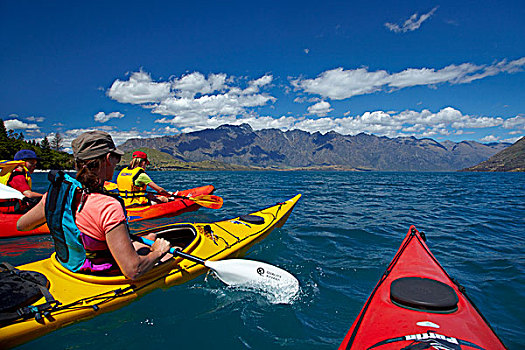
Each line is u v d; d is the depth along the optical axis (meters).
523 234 6.47
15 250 4.91
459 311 2.18
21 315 2.18
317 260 4.60
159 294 3.06
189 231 4.21
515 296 3.53
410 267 3.12
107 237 2.17
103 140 2.18
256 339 2.67
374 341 1.91
